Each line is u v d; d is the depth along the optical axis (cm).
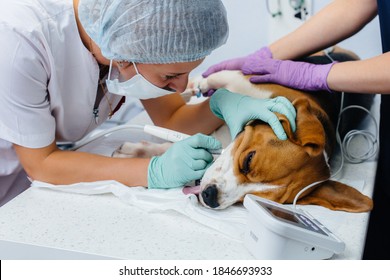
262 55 121
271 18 157
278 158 85
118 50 90
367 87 97
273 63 109
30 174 101
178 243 78
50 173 98
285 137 85
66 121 111
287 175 85
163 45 86
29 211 89
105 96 115
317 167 88
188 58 90
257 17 159
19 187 128
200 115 120
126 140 123
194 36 86
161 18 84
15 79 89
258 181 85
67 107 108
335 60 125
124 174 95
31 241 79
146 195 91
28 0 95
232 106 99
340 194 89
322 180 90
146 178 94
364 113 126
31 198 95
